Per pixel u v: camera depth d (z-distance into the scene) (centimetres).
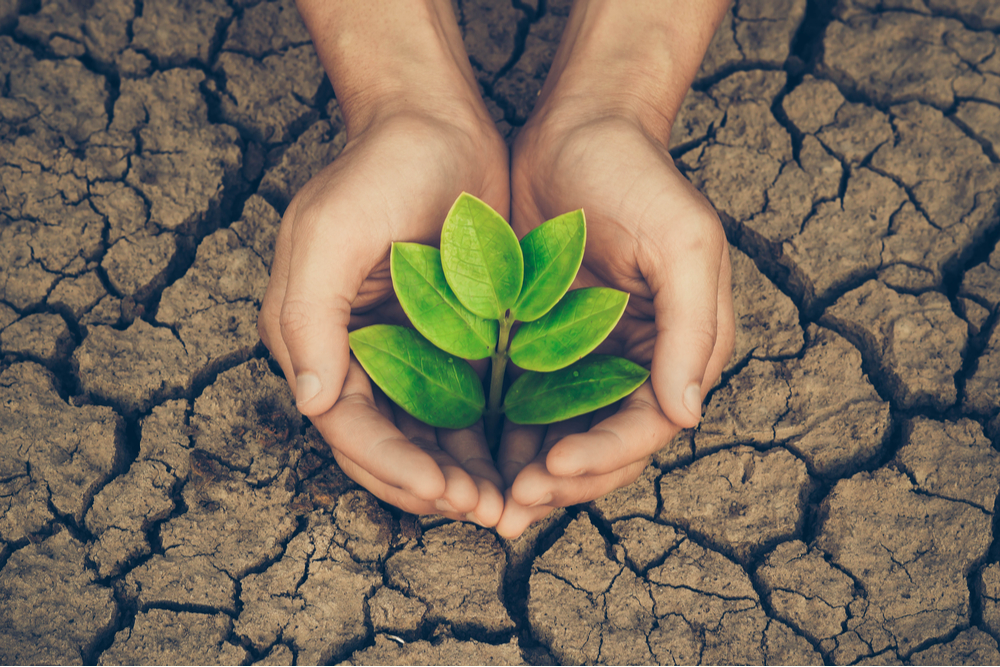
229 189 79
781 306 76
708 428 73
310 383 64
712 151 80
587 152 68
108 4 83
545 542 70
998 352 74
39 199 77
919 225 78
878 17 84
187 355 74
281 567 69
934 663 68
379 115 70
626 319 70
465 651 68
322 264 65
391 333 64
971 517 71
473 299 63
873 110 81
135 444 72
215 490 71
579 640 68
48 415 72
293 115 81
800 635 69
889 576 69
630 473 68
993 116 81
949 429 72
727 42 84
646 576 69
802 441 72
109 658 68
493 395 66
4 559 69
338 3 71
